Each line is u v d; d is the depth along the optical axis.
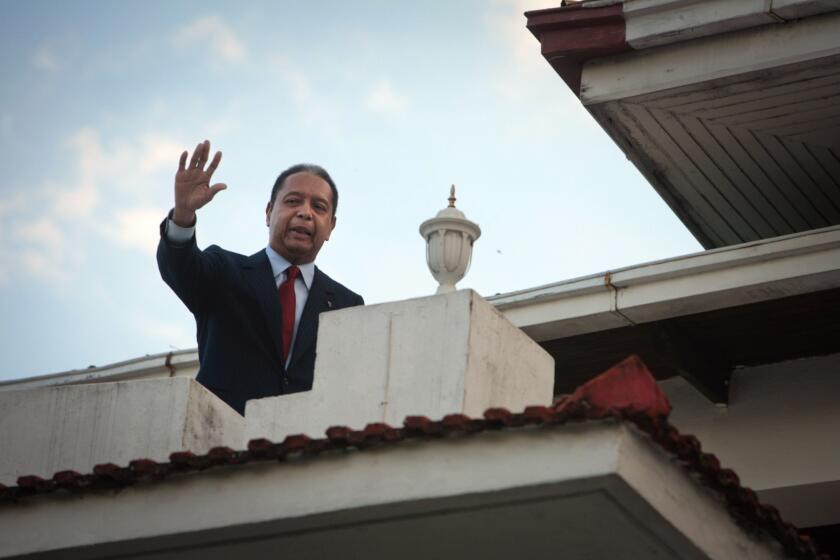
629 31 12.38
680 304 11.57
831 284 11.22
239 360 9.90
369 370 8.94
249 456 8.20
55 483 8.55
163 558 8.54
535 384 9.15
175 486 8.38
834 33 11.83
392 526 8.10
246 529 8.20
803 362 12.13
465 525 8.02
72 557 8.54
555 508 7.77
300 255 10.30
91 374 13.48
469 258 11.55
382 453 7.97
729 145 12.88
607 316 11.74
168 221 9.76
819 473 11.75
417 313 8.91
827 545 11.99
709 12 12.14
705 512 8.01
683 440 7.74
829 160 12.89
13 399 9.74
